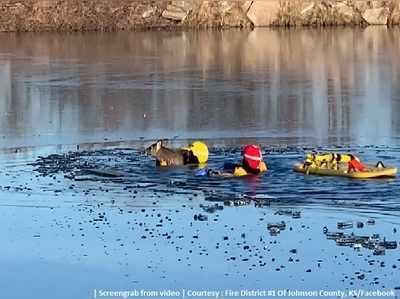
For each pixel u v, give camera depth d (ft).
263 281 74.49
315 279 74.33
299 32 290.56
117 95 169.17
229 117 146.10
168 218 89.81
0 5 309.63
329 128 135.95
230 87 176.35
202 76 192.03
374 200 94.38
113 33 295.07
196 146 111.45
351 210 91.20
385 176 102.83
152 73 197.98
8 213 92.63
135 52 239.30
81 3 309.83
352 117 144.15
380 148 119.96
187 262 78.54
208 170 105.29
